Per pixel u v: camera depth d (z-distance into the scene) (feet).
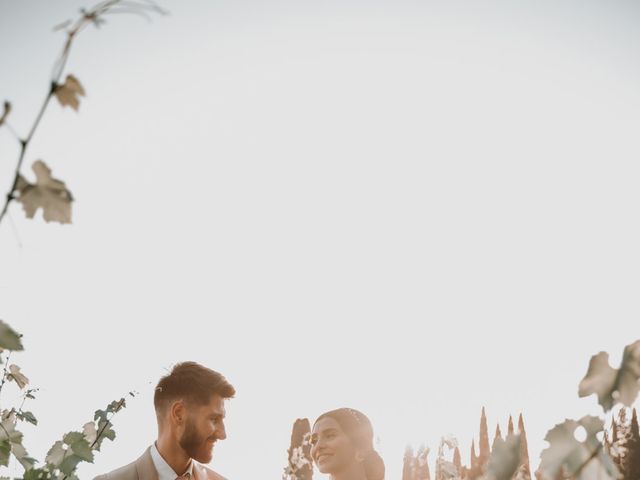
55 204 2.17
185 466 11.08
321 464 11.20
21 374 4.95
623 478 2.09
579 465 2.14
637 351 2.18
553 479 2.15
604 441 2.15
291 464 9.56
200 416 10.89
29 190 2.14
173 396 11.02
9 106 2.01
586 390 2.23
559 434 2.21
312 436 11.39
